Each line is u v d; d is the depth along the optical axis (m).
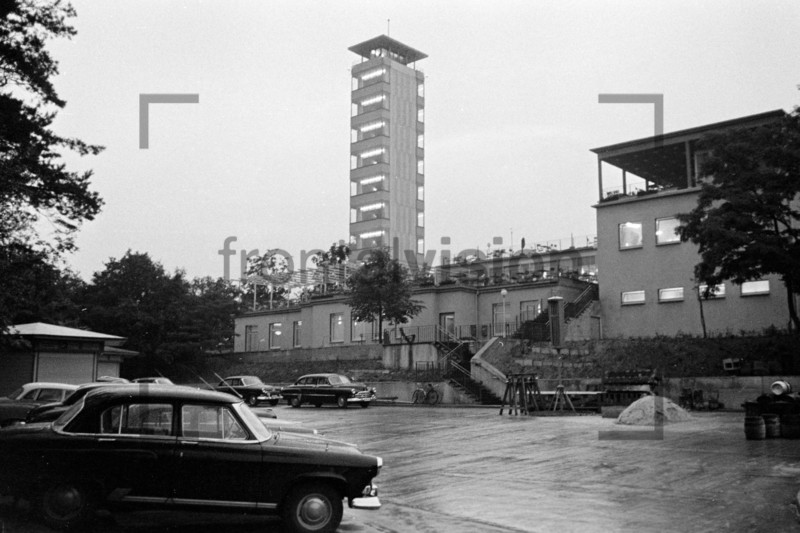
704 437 18.11
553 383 32.75
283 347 55.06
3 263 18.80
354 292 43.44
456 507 10.38
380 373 39.47
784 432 17.88
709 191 28.05
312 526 8.25
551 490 11.54
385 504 10.67
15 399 16.88
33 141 19.66
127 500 8.05
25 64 19.48
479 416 26.17
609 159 43.53
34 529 8.00
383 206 94.88
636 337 37.22
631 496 10.81
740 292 35.88
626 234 40.28
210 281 64.75
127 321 48.69
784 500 10.23
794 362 29.25
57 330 26.36
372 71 99.94
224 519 9.20
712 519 9.14
